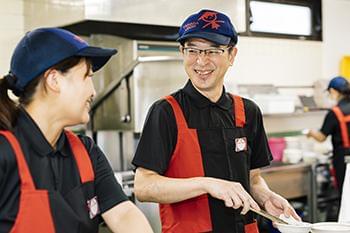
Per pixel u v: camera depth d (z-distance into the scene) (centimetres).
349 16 592
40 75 129
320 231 158
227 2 378
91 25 342
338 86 477
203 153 180
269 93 513
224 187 162
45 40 129
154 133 177
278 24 540
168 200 171
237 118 190
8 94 133
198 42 178
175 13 351
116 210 147
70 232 132
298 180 472
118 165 397
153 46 367
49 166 133
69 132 146
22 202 126
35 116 133
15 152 127
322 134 482
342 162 469
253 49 516
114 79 368
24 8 376
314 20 570
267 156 202
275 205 188
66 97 131
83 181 140
